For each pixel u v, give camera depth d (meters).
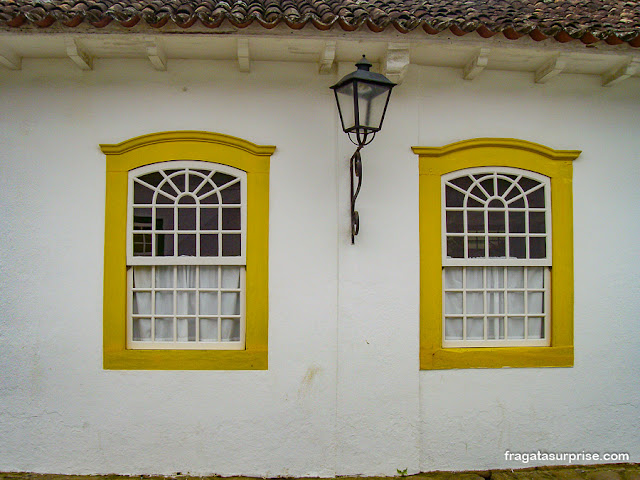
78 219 3.89
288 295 3.92
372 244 3.95
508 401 4.04
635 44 3.63
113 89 3.94
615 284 4.19
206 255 3.97
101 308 3.87
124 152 3.91
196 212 3.96
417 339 3.94
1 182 3.88
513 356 4.05
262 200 3.93
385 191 3.98
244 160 3.94
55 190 3.89
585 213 4.19
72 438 3.82
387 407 3.90
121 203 3.91
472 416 4.00
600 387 4.14
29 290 3.85
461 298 4.13
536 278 4.20
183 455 3.84
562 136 4.20
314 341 3.91
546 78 4.08
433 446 3.96
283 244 3.93
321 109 4.00
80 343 3.85
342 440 3.87
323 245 3.95
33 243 3.87
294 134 3.98
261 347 3.88
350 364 3.89
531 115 4.18
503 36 3.59
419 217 4.01
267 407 3.88
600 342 4.15
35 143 3.90
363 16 3.38
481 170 4.09
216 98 3.96
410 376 3.93
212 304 4.00
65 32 3.42
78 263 3.88
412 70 4.06
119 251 3.88
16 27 3.36
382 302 3.93
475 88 4.12
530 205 4.18
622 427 4.14
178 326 3.98
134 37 3.53
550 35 3.54
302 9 3.51
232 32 3.48
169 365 3.85
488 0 4.10
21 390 3.83
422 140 4.05
